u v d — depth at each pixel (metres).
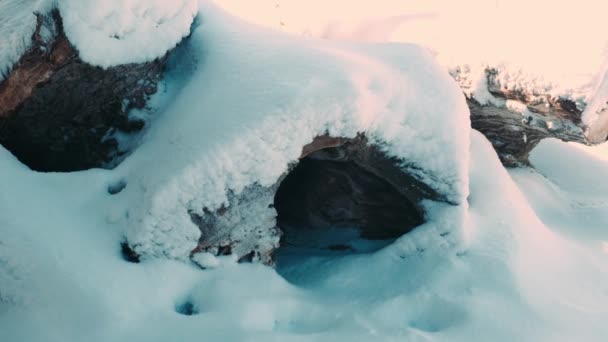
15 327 2.84
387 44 4.57
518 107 5.13
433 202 4.00
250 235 3.52
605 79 4.47
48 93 3.67
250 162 3.35
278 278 3.52
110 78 3.73
